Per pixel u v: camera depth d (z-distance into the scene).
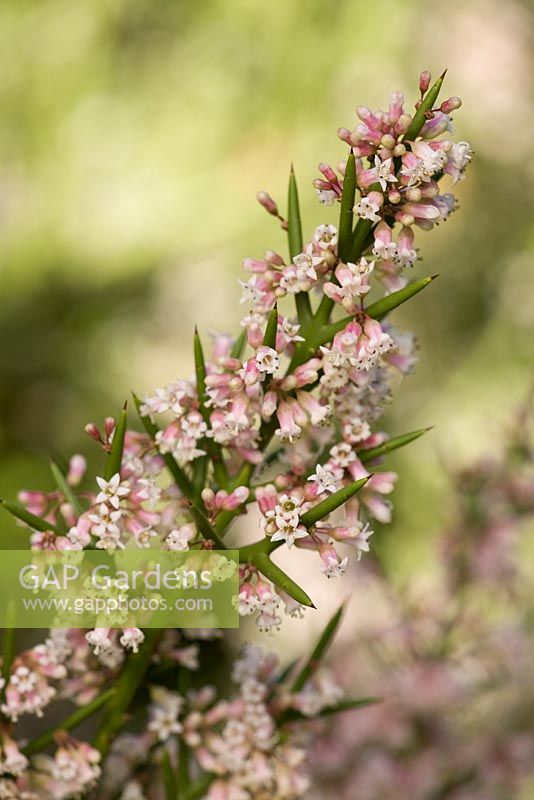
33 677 0.43
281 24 1.52
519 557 0.68
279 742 0.45
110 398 1.48
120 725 0.44
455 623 0.63
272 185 1.53
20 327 1.51
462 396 1.45
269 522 0.41
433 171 0.41
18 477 1.39
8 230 1.58
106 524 0.41
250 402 0.42
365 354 0.41
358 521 0.43
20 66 1.58
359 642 0.67
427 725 0.61
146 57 1.57
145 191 1.55
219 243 1.52
